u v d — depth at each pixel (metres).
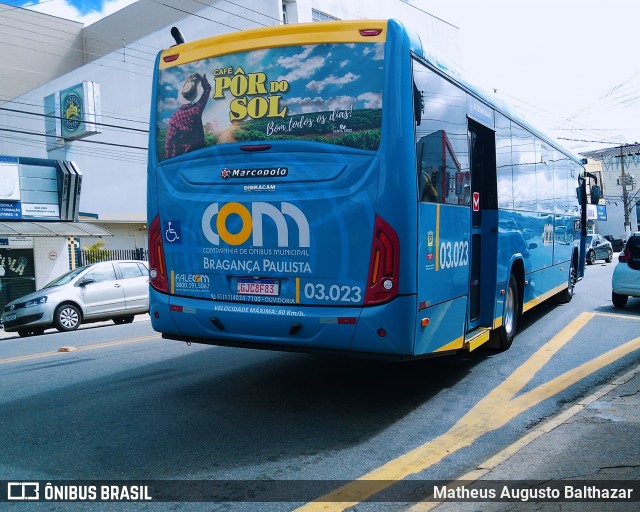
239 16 29.16
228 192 5.56
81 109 29.47
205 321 5.68
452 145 5.97
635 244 12.16
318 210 5.18
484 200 7.36
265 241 5.39
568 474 4.25
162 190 5.96
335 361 7.94
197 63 5.80
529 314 11.86
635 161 62.41
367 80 5.11
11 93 46.41
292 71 5.36
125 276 15.70
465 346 6.32
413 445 4.94
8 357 8.98
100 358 8.58
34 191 21.17
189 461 4.60
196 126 5.77
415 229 5.03
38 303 13.98
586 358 7.96
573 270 13.90
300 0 27.97
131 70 36.47
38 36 47.62
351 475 4.34
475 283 7.08
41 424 5.49
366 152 5.05
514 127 8.35
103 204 39.09
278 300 5.36
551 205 10.83
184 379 7.11
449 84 5.96
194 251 5.77
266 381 6.95
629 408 5.70
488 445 4.94
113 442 5.01
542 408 5.91
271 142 5.38
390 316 4.96
